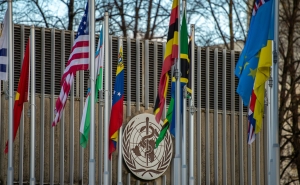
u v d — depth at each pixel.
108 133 30.22
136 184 36.47
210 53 38.88
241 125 39.34
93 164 28.70
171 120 30.30
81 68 29.38
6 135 33.44
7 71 29.94
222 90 39.03
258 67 26.23
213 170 38.56
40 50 34.78
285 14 46.38
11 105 29.50
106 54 29.83
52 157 34.53
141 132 36.38
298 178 46.03
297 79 45.97
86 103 29.77
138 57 36.84
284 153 47.72
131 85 36.66
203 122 38.50
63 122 34.91
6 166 33.34
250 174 39.47
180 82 28.86
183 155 29.25
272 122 26.03
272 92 26.50
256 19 26.12
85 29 29.50
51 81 34.88
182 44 28.98
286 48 47.41
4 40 29.97
